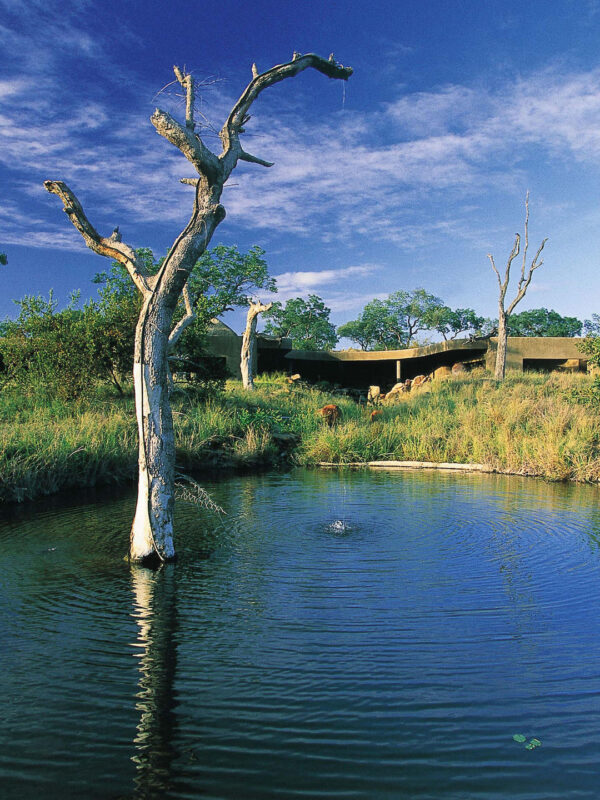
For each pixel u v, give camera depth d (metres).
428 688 3.71
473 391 25.95
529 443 14.73
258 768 2.95
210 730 3.27
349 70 7.24
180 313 20.19
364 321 62.81
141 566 6.26
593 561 6.38
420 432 17.78
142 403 6.46
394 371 40.56
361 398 28.72
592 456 13.58
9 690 3.69
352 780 2.86
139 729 3.29
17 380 18.70
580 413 16.33
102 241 6.88
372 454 17.06
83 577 5.89
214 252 37.34
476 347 33.69
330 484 12.18
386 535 7.56
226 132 6.65
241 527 8.02
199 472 14.27
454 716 3.40
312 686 3.73
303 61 6.80
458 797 2.73
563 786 2.81
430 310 61.12
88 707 3.50
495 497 10.49
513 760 3.01
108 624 4.71
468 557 6.55
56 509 9.32
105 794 2.77
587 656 4.14
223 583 5.68
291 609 5.00
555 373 29.50
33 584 5.68
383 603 5.14
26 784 2.83
